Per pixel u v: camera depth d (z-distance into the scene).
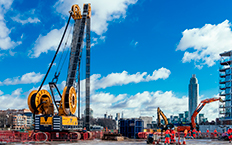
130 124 67.88
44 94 54.94
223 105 112.31
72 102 54.84
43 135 51.28
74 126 54.62
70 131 53.53
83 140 54.62
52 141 50.34
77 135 52.84
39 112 54.16
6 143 41.84
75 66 63.12
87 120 101.69
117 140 56.88
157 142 44.84
